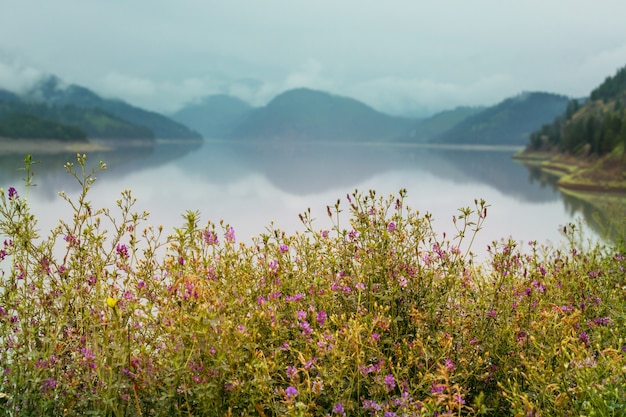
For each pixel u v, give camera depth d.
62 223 3.26
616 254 5.72
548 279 4.59
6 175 58.56
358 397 3.03
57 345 3.03
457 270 4.03
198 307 2.96
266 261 3.92
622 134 94.50
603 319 4.09
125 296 3.21
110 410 2.82
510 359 3.47
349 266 4.11
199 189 43.69
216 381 2.84
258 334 3.20
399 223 4.11
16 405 2.82
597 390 2.74
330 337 3.09
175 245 3.25
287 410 2.72
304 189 45.84
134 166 81.12
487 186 56.38
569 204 39.91
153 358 3.01
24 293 3.12
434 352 3.37
